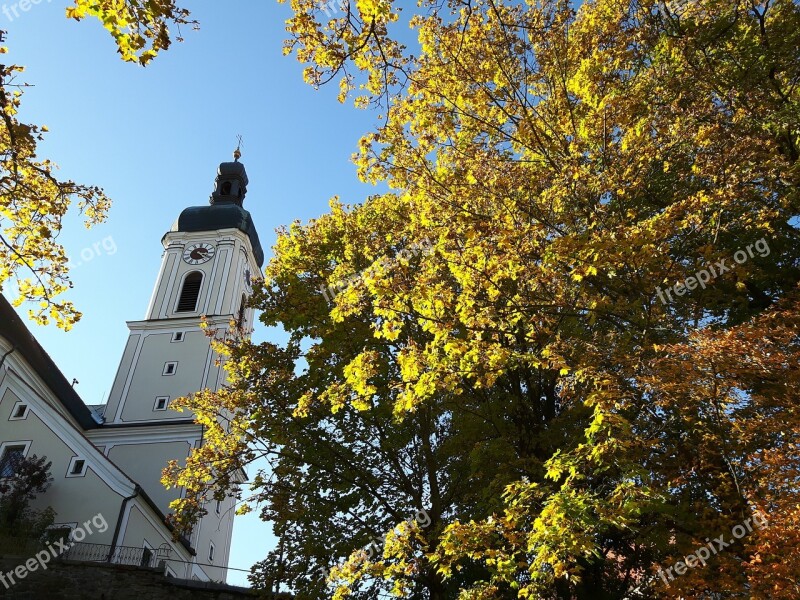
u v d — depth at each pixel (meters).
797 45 12.41
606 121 10.89
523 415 13.09
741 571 8.34
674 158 11.20
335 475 15.43
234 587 19.97
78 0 6.75
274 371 16.03
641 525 10.72
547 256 9.19
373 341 14.88
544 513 8.23
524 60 11.62
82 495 28.14
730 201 9.76
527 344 11.28
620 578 12.08
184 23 7.09
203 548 35.75
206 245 48.31
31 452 29.30
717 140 10.22
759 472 8.55
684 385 8.42
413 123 11.70
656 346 8.70
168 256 47.81
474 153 11.32
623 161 10.80
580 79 11.08
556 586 10.48
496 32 11.30
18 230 11.48
